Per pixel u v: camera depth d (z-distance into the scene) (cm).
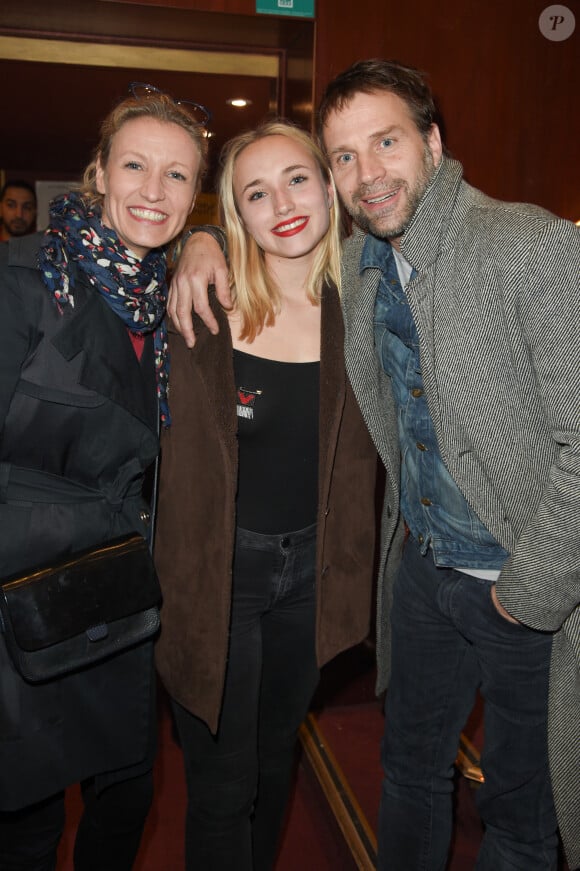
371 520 181
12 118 384
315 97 252
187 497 163
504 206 139
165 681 168
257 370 163
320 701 279
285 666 181
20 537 138
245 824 173
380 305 159
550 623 137
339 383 164
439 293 140
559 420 128
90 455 143
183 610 164
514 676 153
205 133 151
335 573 175
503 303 132
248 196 161
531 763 156
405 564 173
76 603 138
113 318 145
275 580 168
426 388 145
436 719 171
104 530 147
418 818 171
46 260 135
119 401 142
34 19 246
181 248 171
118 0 231
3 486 137
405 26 256
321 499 163
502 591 138
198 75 285
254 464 165
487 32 263
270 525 167
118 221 142
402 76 146
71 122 393
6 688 138
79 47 259
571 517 127
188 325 154
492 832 164
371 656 287
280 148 159
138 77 296
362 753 252
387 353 160
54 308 136
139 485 155
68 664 138
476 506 146
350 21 251
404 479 165
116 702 152
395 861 173
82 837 168
